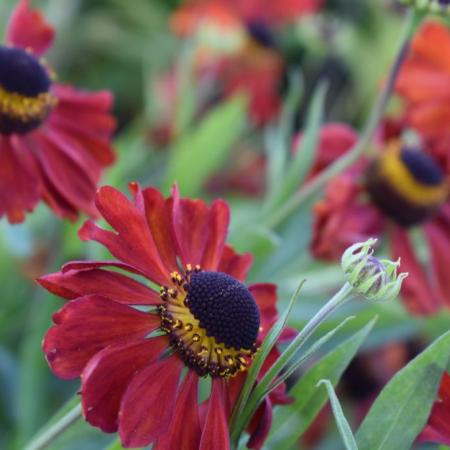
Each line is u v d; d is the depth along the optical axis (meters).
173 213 0.36
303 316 0.46
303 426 0.36
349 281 0.34
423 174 0.48
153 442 0.34
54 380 0.47
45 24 0.45
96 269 0.35
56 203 0.43
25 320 0.49
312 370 0.36
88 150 0.44
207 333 0.35
